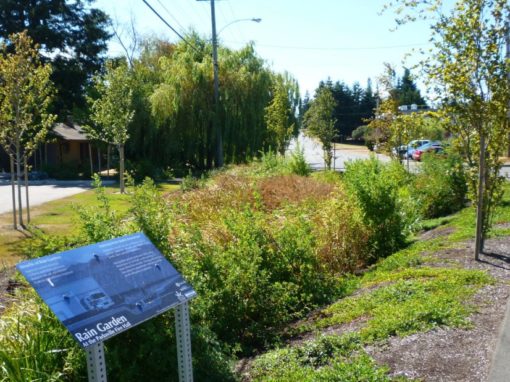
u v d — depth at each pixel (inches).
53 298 105.7
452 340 165.9
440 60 266.8
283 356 173.0
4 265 324.5
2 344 143.5
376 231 351.9
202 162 1188.5
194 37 1230.9
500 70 256.8
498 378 138.5
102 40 1451.8
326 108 1021.8
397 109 700.7
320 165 1494.8
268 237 256.4
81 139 1402.6
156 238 181.9
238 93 1130.7
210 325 199.3
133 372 147.3
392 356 158.7
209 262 210.7
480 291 213.6
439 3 261.7
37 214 590.6
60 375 137.3
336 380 142.9
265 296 219.5
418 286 222.8
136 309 118.1
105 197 197.3
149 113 1151.0
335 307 227.1
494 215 395.2
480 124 268.2
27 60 500.1
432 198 504.4
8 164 1379.2
